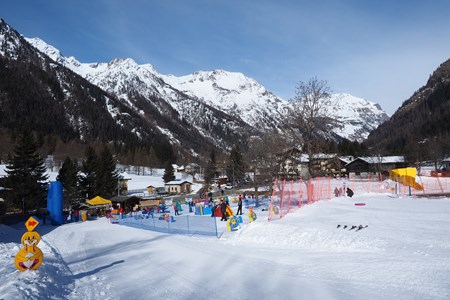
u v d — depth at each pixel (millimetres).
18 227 40844
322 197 40062
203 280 11023
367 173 92500
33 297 8742
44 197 63469
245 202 48188
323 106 35938
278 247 15750
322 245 14820
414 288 8641
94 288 10625
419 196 36344
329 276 10438
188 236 21906
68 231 31875
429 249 12289
